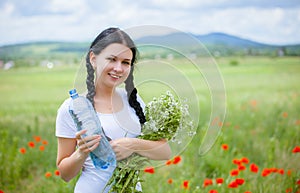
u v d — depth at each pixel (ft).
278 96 29.60
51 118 25.89
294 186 14.89
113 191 8.79
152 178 16.51
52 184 16.60
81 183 8.81
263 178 15.89
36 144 21.40
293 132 22.98
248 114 26.61
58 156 8.84
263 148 20.88
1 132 22.80
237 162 14.99
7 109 27.22
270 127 24.25
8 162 18.71
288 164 17.71
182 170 17.65
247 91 30.66
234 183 13.35
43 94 28.89
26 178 18.75
